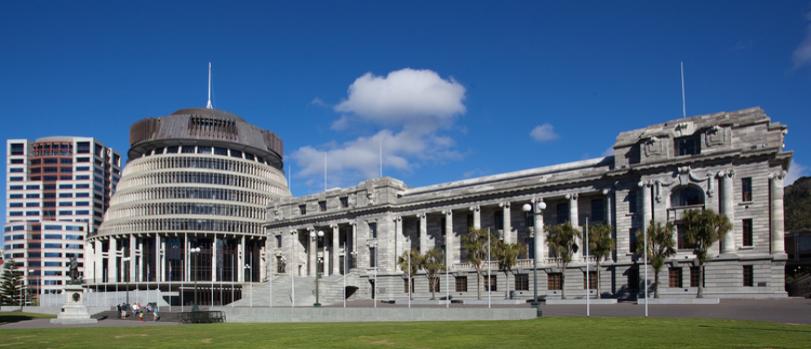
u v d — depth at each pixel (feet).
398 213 389.19
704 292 267.80
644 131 301.02
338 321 213.25
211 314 240.73
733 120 274.77
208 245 559.79
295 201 451.53
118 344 135.23
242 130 593.01
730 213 268.41
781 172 266.98
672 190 284.00
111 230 556.51
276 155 626.23
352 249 414.00
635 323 147.84
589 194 319.68
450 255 363.56
